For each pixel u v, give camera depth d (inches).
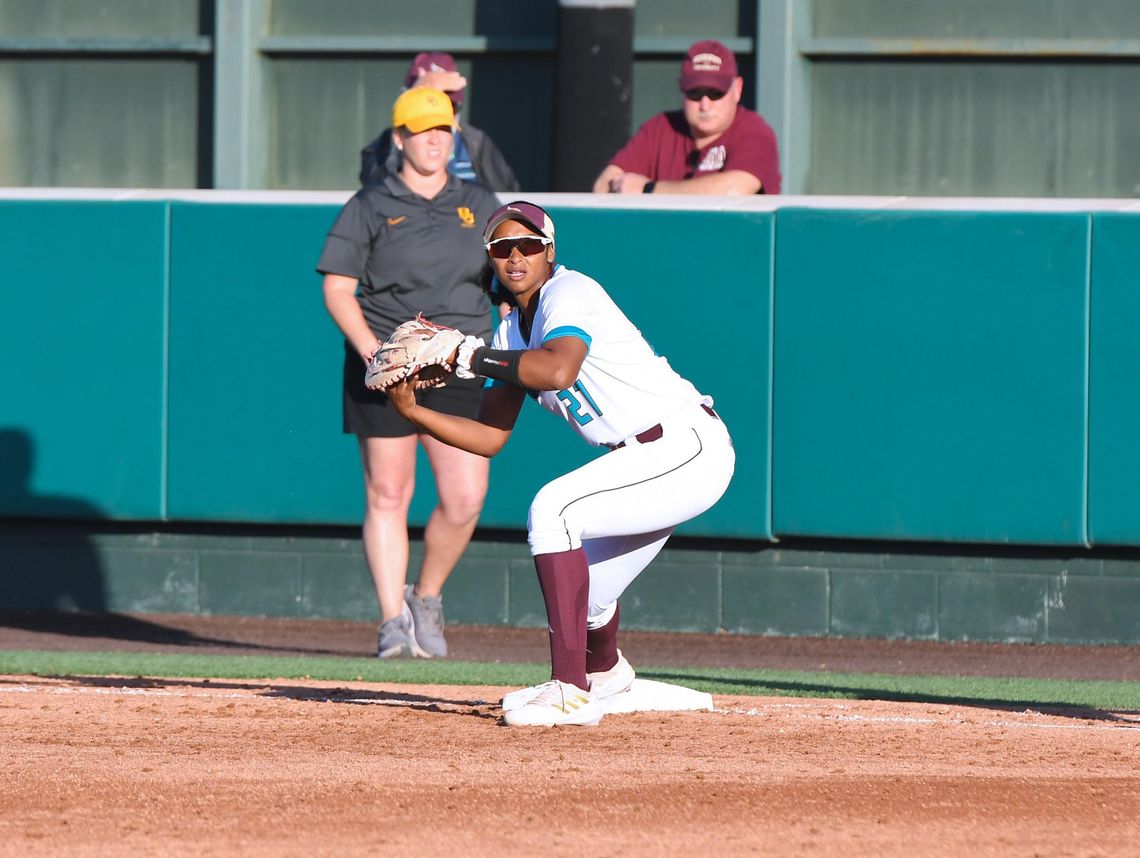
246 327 1218.0
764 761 627.8
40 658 957.2
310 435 1214.3
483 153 1210.0
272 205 1211.2
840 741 677.9
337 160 1770.4
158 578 1264.8
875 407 1151.6
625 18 1549.0
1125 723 751.1
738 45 1651.1
